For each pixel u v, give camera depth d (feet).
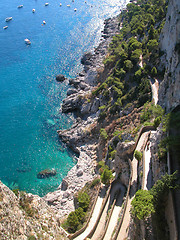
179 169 168.55
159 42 378.32
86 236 225.76
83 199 275.59
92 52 627.46
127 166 247.29
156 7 549.13
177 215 146.41
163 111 259.60
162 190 159.22
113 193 252.42
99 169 314.35
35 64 596.70
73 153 387.55
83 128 405.80
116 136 311.47
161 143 189.06
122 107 363.76
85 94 463.83
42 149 396.16
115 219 225.97
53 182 345.10
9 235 129.70
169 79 265.13
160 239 155.02
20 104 484.33
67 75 553.23
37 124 440.86
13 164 375.25
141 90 351.87
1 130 432.25
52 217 172.14
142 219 160.97
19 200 161.07
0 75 562.66
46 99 492.54
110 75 448.65
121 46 495.82
